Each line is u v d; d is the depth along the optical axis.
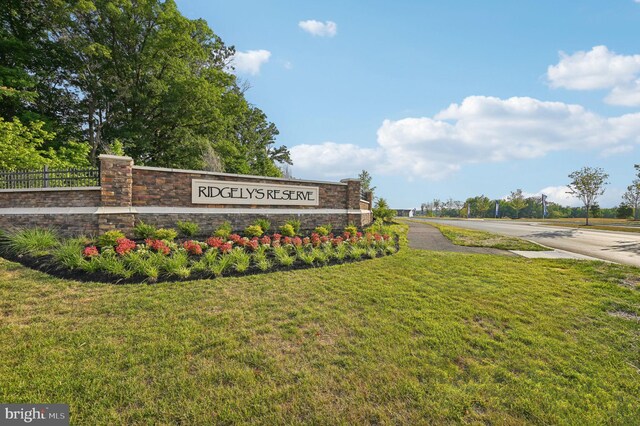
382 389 2.65
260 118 36.44
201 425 2.22
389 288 5.46
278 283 5.63
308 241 9.52
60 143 19.00
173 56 21.27
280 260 7.18
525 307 4.68
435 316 4.23
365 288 5.45
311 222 13.10
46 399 2.42
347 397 2.54
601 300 5.10
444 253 9.56
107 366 2.87
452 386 2.71
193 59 22.80
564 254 9.96
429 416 2.35
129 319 3.90
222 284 5.43
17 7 17.28
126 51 20.64
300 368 2.93
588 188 25.25
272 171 37.81
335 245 9.72
